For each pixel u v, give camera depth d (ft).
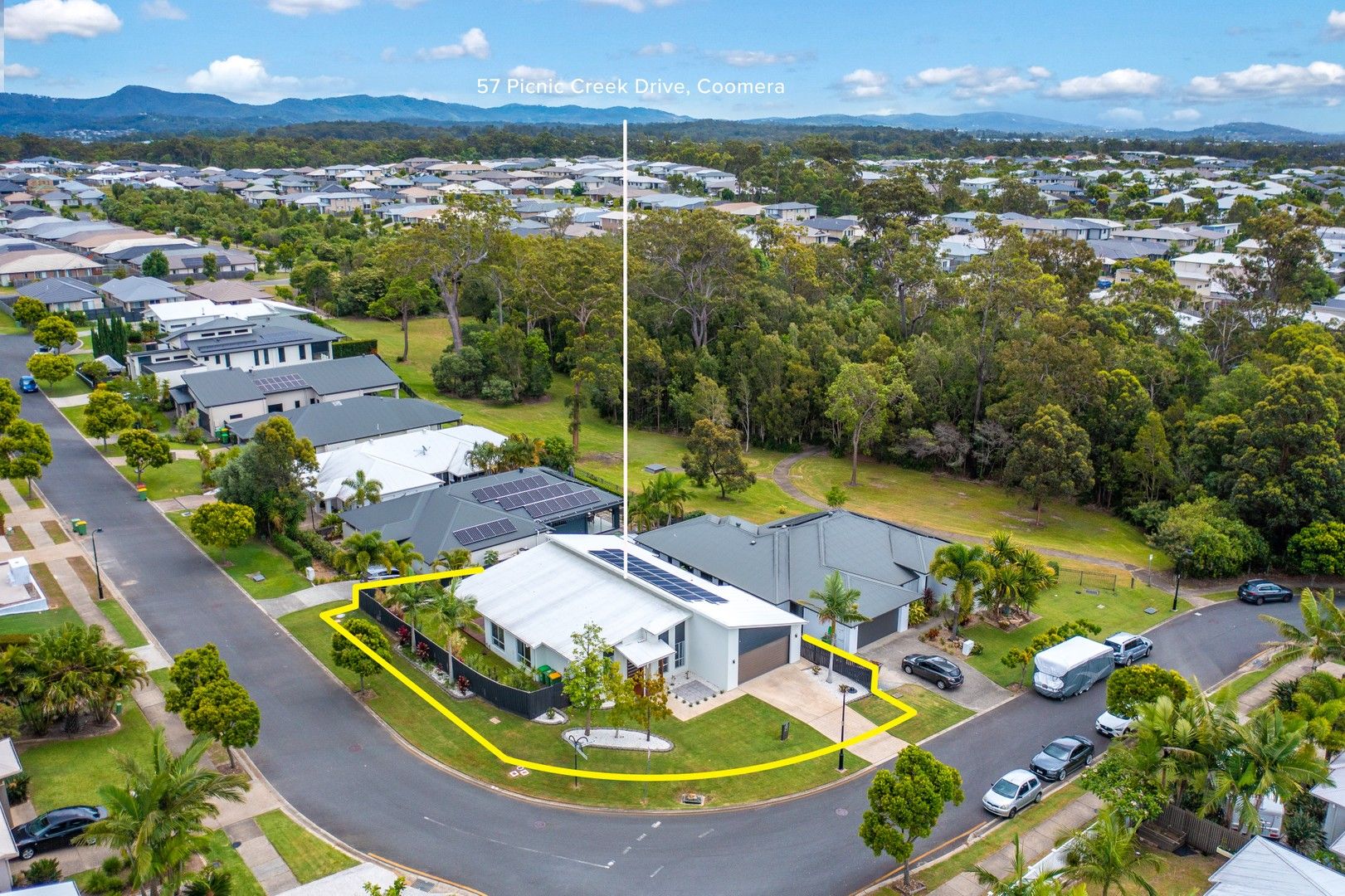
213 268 515.09
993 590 190.60
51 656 143.43
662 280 377.09
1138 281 383.24
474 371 365.40
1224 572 226.38
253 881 115.34
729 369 347.36
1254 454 238.48
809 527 210.38
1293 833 126.41
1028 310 326.65
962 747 151.53
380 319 460.96
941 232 427.33
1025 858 123.44
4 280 463.42
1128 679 148.87
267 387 308.81
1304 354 279.08
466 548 208.33
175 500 244.63
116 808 102.47
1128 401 282.56
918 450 306.14
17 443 236.63
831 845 126.41
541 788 136.87
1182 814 129.90
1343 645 153.89
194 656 141.59
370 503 233.35
